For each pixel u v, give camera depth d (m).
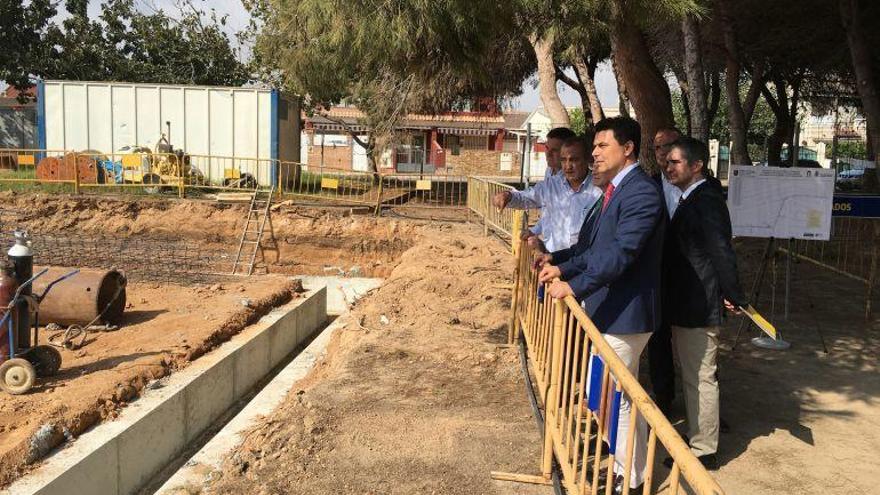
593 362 3.22
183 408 7.00
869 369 6.00
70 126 19.05
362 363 6.21
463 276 9.74
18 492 4.85
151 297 10.66
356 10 5.15
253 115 19.19
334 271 15.36
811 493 3.93
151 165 17.61
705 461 4.21
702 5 5.85
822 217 7.18
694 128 10.78
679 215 4.20
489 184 14.14
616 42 7.04
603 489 3.80
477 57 5.55
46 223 15.84
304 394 5.47
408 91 19.16
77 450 5.52
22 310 6.67
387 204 18.11
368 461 4.31
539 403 5.04
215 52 27.94
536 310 5.06
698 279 4.10
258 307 10.25
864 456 4.39
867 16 13.82
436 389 5.55
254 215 15.96
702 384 4.18
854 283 9.59
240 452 4.59
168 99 19.09
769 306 8.24
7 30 26.77
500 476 4.05
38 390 6.47
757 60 18.84
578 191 4.84
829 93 24.70
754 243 13.16
